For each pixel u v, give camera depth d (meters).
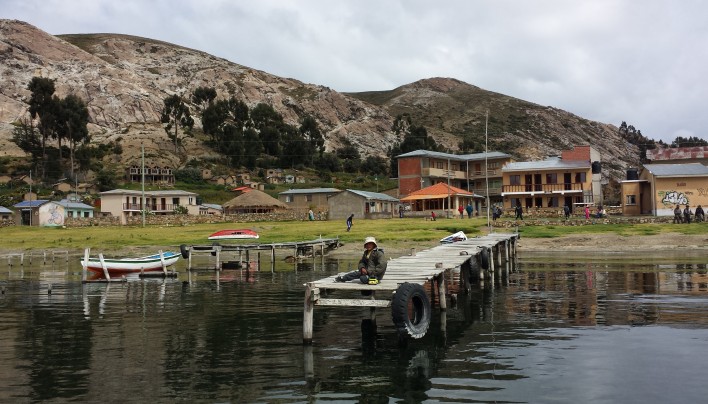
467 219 74.00
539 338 15.55
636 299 21.89
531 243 52.69
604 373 12.07
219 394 11.15
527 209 79.81
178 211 101.62
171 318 20.06
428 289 27.55
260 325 18.42
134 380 12.16
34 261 51.44
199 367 13.17
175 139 184.00
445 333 16.61
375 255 16.45
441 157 109.50
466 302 22.64
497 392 10.98
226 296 26.19
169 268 40.34
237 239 59.16
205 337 16.59
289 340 16.02
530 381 11.62
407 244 52.72
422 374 12.31
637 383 11.35
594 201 93.75
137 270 37.09
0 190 123.69
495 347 14.64
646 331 16.06
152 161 160.75
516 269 35.72
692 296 22.36
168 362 13.66
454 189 90.38
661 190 73.00
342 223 74.38
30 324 19.12
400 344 15.26
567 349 14.20
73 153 148.75
